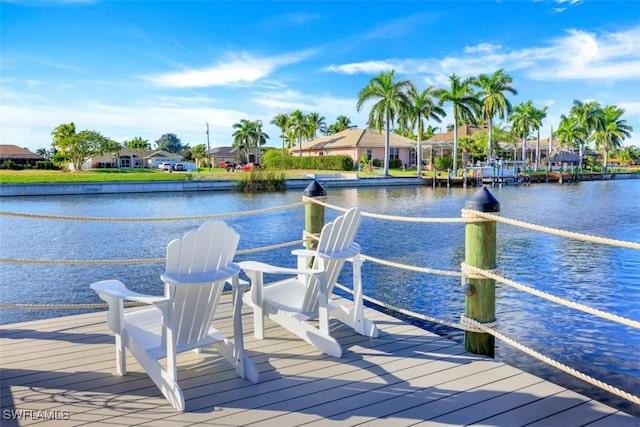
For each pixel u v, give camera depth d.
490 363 2.90
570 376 4.31
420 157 38.66
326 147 50.34
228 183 31.48
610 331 5.62
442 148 52.03
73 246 12.56
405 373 2.75
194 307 2.56
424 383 2.62
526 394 2.47
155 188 30.02
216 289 2.61
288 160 49.41
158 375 2.47
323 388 2.56
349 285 8.07
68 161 52.06
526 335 5.52
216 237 2.53
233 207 21.73
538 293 2.60
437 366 2.85
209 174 37.88
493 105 39.19
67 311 7.37
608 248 11.05
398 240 12.64
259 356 3.03
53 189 28.03
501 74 39.44
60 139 49.59
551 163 51.00
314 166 46.81
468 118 38.41
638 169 61.03
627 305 6.79
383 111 36.72
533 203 22.83
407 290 7.68
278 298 3.41
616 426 2.14
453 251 11.15
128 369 2.83
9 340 3.35
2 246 12.53
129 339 2.68
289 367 2.85
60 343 3.29
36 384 2.62
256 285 3.33
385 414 2.27
